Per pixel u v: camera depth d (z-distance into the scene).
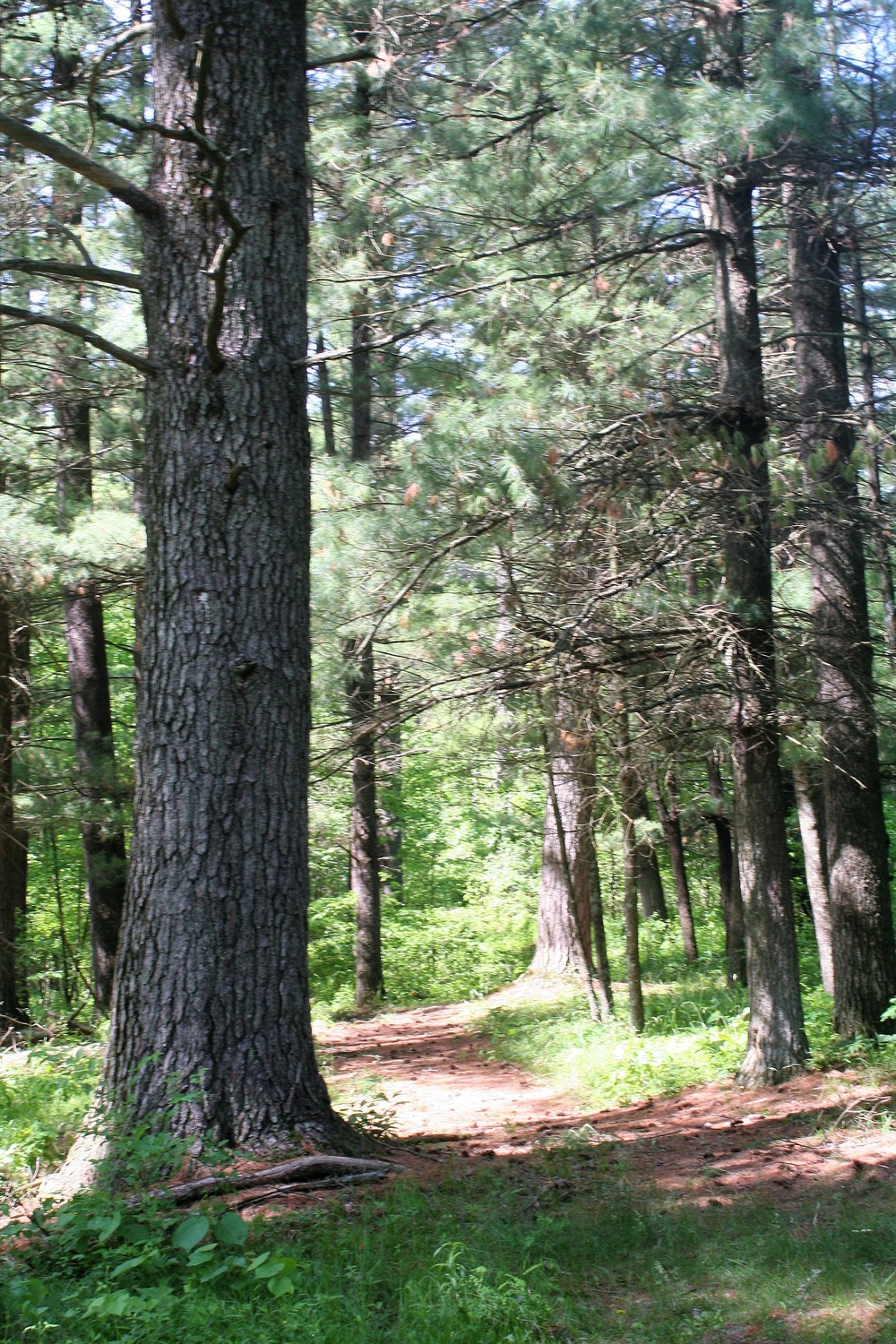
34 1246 4.95
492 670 8.45
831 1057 9.05
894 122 7.88
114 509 13.00
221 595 6.66
